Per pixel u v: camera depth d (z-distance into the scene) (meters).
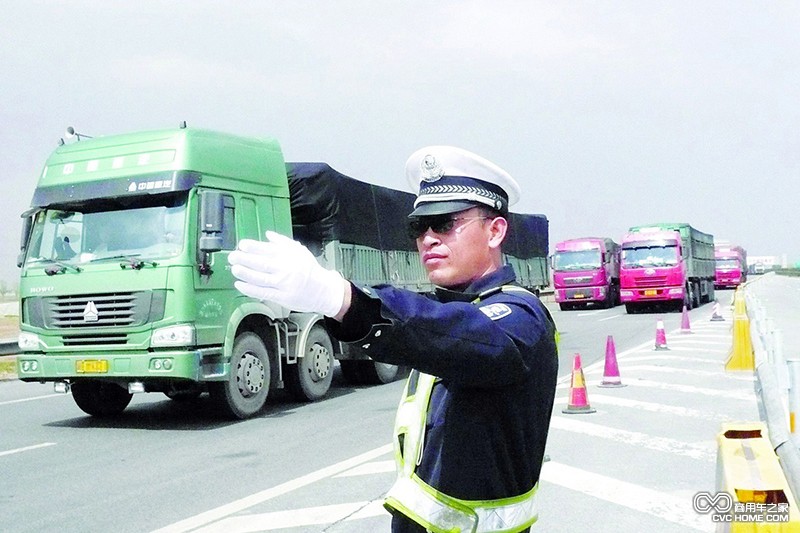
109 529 5.13
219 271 8.60
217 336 8.53
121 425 9.02
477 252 1.85
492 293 1.81
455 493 1.72
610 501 5.43
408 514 1.76
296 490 5.90
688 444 7.05
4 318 31.86
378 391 11.34
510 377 1.59
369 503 5.48
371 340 1.44
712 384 10.48
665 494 5.57
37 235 8.97
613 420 8.20
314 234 10.70
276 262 1.37
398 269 12.78
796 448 5.78
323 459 6.93
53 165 9.09
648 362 13.11
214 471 6.62
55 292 8.60
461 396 1.71
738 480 2.44
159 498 5.83
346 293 1.43
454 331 1.50
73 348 8.51
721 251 61.59
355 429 8.30
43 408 10.52
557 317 29.22
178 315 8.15
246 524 5.11
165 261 8.23
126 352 8.34
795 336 16.34
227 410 8.91
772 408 7.84
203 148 8.71
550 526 4.95
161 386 8.75
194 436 8.20
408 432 1.85
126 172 8.59
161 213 8.48
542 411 1.78
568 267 33.91
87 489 6.16
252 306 9.07
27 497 5.98
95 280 8.44
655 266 29.39
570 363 13.66
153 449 7.61
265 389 9.38
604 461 6.52
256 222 9.30
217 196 8.39
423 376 1.86
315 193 10.44
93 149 8.96
